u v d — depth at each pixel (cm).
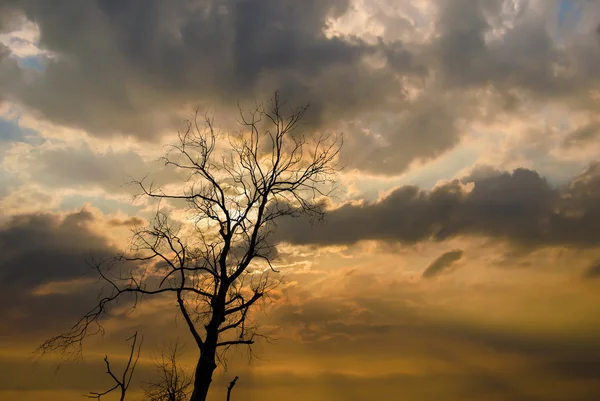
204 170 1850
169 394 1627
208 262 1786
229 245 1773
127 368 1585
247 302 1748
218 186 1827
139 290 1688
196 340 1684
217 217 1822
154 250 1770
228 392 1647
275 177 1848
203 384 1625
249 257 1761
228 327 1739
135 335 1634
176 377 1661
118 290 1670
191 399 1612
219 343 1684
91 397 1528
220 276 1745
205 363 1641
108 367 1572
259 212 1800
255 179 1845
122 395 1549
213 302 1719
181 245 1783
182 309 1709
